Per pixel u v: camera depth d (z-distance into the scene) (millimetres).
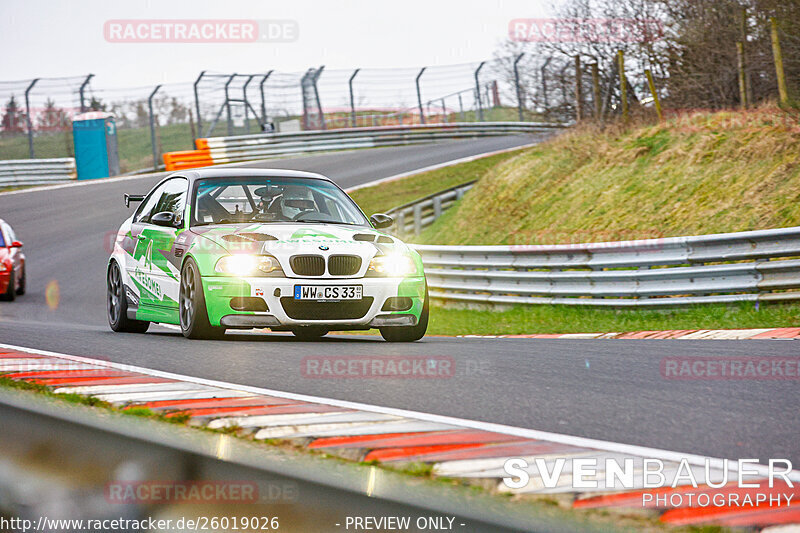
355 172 106750
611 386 14828
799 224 40312
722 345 22094
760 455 9508
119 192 95562
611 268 38688
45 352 18344
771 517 6281
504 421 11453
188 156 114250
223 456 7688
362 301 22484
